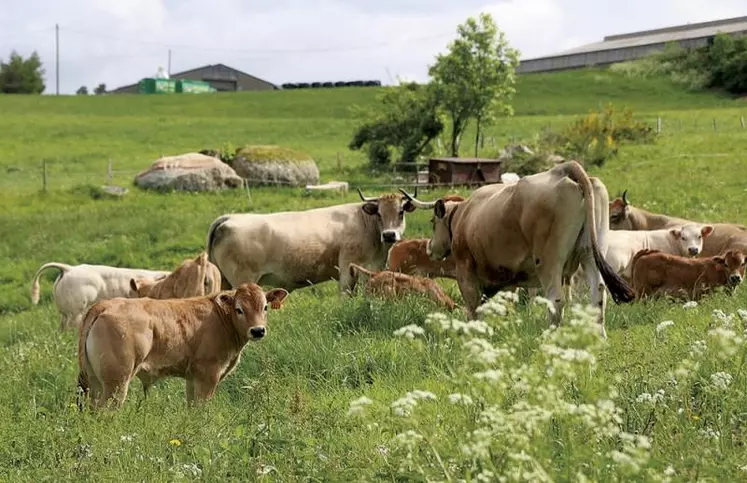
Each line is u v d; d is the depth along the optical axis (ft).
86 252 88.43
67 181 137.59
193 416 29.04
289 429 25.64
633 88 278.46
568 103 253.85
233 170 124.06
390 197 53.62
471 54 144.77
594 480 16.11
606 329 38.86
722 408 21.59
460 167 116.67
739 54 277.03
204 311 33.50
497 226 39.83
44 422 28.66
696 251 55.21
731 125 171.63
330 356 36.60
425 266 55.47
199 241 89.97
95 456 24.76
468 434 16.29
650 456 17.46
